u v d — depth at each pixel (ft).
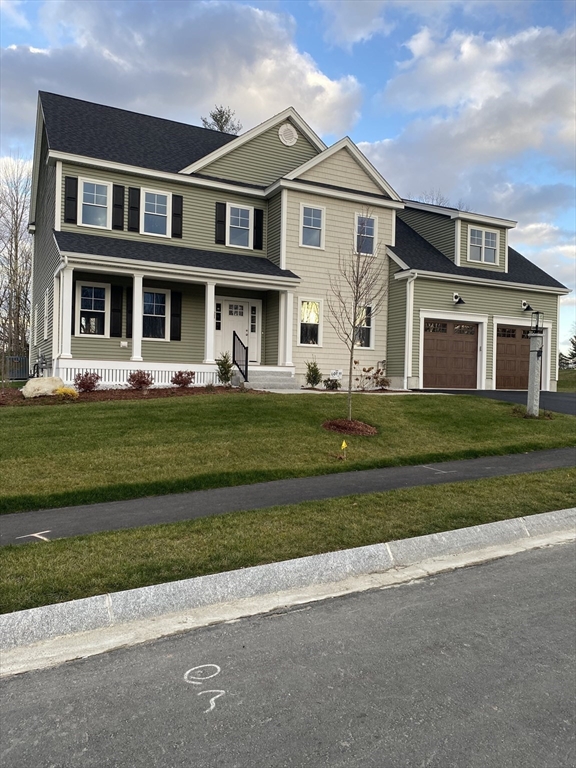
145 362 50.49
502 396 56.13
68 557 15.61
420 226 76.64
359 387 63.87
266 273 56.65
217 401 41.09
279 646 11.89
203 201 60.64
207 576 14.48
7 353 81.71
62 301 47.91
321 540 17.39
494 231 72.95
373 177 65.77
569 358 185.98
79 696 10.03
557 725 9.27
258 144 64.13
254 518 19.42
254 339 63.41
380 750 8.59
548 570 16.55
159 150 61.41
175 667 11.04
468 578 15.89
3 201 120.57
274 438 32.65
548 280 75.00
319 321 62.54
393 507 21.06
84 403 40.09
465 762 8.34
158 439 31.22
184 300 59.41
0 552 15.96
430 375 65.67
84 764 8.25
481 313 68.18
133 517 20.07
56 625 12.42
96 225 55.21
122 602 13.25
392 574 16.16
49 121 57.47
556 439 37.01
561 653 11.71
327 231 63.10
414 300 63.72
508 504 21.85
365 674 10.77
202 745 8.68
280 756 8.43
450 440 35.65
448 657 11.46
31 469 25.45
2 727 9.14
